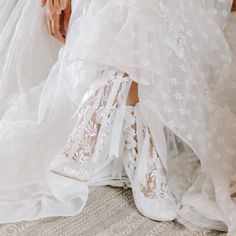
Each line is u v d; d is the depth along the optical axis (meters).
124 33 1.20
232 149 1.32
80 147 1.23
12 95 1.51
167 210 1.27
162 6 1.24
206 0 1.35
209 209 1.25
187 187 1.36
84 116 1.24
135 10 1.21
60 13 1.46
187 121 1.27
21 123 1.38
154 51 1.20
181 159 1.44
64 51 1.35
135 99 1.31
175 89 1.26
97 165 1.35
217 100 1.37
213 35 1.32
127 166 1.37
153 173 1.32
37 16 1.51
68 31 1.41
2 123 1.39
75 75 1.33
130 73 1.19
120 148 1.38
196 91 1.28
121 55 1.19
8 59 1.51
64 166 1.21
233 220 1.20
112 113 1.26
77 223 1.24
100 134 1.25
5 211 1.24
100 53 1.19
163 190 1.31
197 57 1.32
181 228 1.25
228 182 1.29
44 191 1.28
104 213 1.29
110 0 1.25
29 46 1.51
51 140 1.34
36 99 1.47
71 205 1.29
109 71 1.22
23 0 1.55
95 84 1.24
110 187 1.39
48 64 1.54
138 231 1.23
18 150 1.33
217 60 1.35
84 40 1.22
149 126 1.28
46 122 1.38
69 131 1.35
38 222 1.23
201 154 1.29
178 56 1.25
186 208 1.29
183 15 1.28
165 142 1.32
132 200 1.35
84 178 1.24
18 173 1.29
